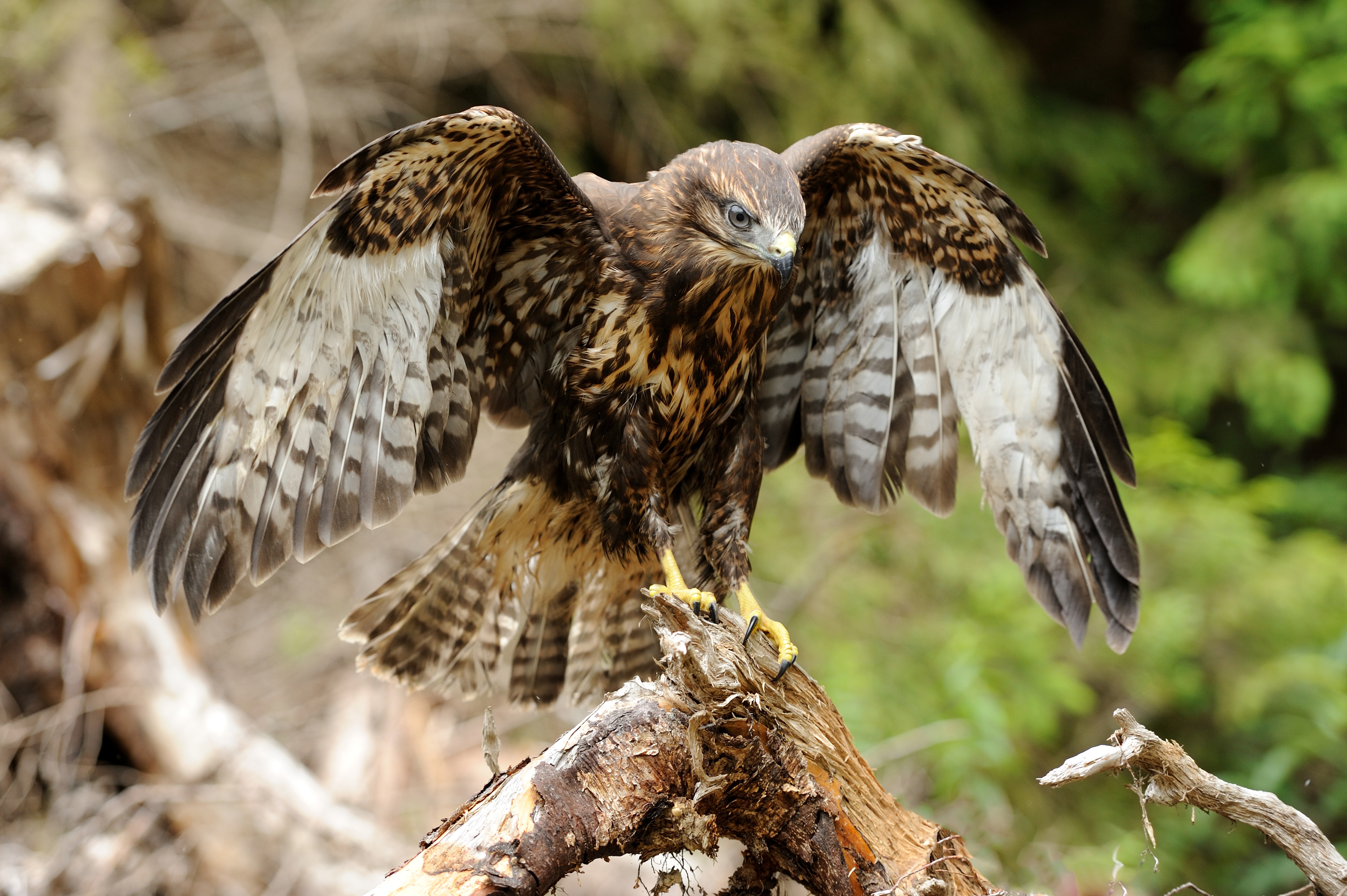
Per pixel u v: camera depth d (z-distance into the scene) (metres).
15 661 10.72
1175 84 23.20
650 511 6.50
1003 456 6.68
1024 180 20.31
